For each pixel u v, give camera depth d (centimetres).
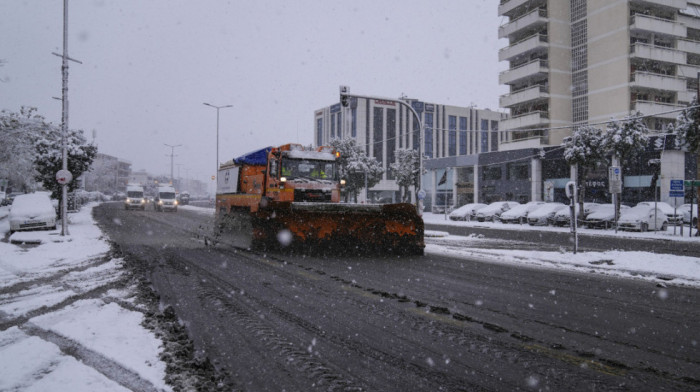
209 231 2147
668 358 455
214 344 487
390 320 591
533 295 773
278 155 1438
